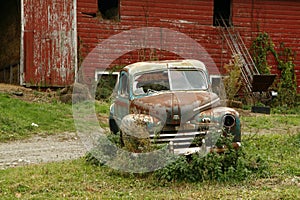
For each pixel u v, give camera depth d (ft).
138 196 26.14
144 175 29.91
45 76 73.05
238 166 30.17
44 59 73.05
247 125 57.93
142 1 79.05
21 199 25.40
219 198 25.72
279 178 30.17
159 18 79.71
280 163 33.76
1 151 41.96
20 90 68.80
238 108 72.59
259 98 77.20
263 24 85.15
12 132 49.29
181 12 80.79
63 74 73.72
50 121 54.60
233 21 83.82
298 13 86.89
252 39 84.69
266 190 27.50
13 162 37.17
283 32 86.17
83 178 29.63
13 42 81.82
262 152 37.60
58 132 51.21
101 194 26.58
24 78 72.28
